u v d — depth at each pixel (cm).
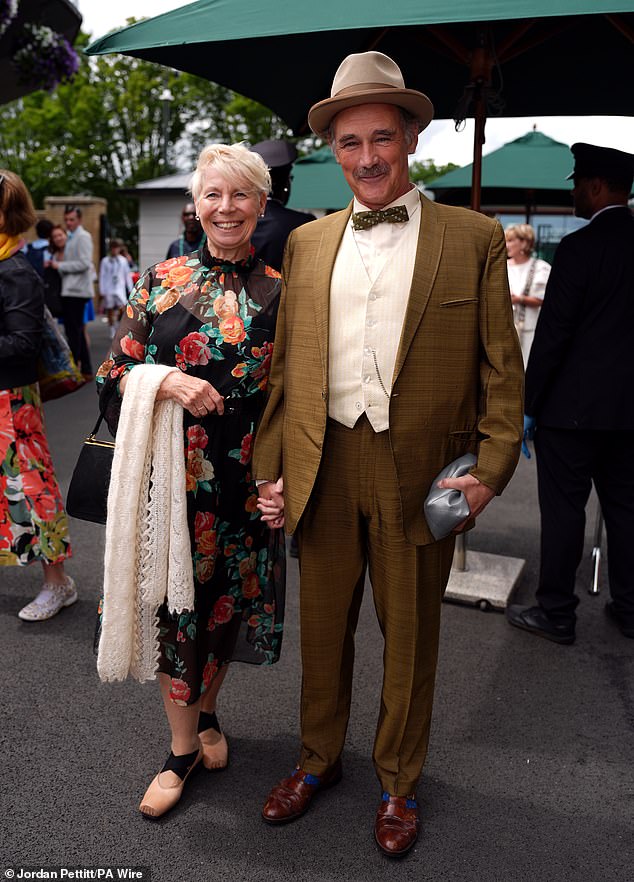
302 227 205
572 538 319
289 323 200
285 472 203
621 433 320
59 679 287
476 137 342
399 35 370
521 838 212
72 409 795
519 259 609
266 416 206
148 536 200
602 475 337
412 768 212
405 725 207
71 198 1788
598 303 308
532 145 734
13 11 480
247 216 198
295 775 224
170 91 3020
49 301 916
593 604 369
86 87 3075
